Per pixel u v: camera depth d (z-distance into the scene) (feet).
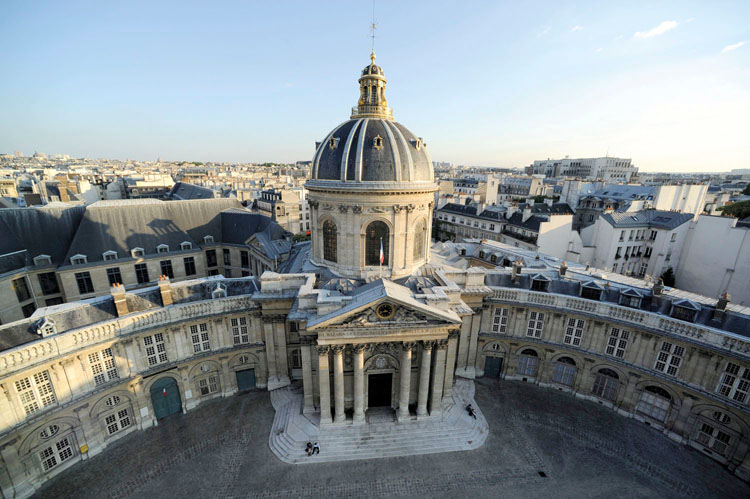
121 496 86.58
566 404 118.52
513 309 126.31
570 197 301.63
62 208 163.53
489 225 266.77
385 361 107.96
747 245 168.14
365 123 117.08
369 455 97.71
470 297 123.44
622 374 112.37
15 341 85.92
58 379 90.07
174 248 178.29
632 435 105.50
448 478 91.71
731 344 92.02
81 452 95.76
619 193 298.15
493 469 94.27
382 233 118.62
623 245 207.92
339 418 104.99
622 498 86.63
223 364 119.65
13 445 84.12
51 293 151.53
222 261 198.18
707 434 98.12
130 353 102.83
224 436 104.68
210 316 114.52
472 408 115.34
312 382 110.63
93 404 97.04
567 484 90.27
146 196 402.72
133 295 108.47
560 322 121.19
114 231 165.07
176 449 100.22
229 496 86.69
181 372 112.16
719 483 90.68
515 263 130.31
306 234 339.16
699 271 190.08
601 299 116.88
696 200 254.06
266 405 117.60
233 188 459.73
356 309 91.81
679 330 100.78
